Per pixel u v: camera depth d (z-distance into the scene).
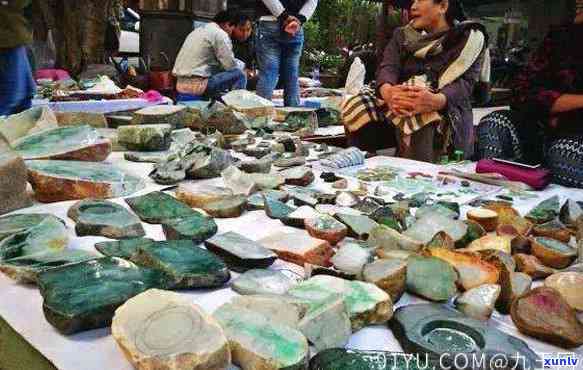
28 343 0.96
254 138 2.88
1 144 1.63
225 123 3.01
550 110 2.35
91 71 6.04
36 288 1.15
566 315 1.03
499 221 1.60
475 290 1.12
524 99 2.45
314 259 1.32
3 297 1.11
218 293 1.16
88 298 1.00
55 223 1.37
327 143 3.35
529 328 1.03
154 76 5.52
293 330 0.92
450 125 2.71
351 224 1.53
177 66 5.18
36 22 6.19
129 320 0.91
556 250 1.33
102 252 1.27
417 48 2.80
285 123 3.43
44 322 1.02
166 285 1.12
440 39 2.75
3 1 2.69
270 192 1.81
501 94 6.32
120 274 1.10
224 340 0.86
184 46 5.14
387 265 1.17
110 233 1.42
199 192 1.74
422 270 1.19
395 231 1.42
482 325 1.01
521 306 1.06
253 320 0.94
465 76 2.72
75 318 0.96
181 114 3.01
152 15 6.45
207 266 1.18
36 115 2.21
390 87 2.76
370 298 1.05
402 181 2.14
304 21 4.24
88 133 2.02
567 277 1.17
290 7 4.21
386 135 3.11
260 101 3.67
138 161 2.28
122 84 5.73
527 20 7.50
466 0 7.86
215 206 1.65
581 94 2.30
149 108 3.04
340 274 1.21
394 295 1.14
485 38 2.71
